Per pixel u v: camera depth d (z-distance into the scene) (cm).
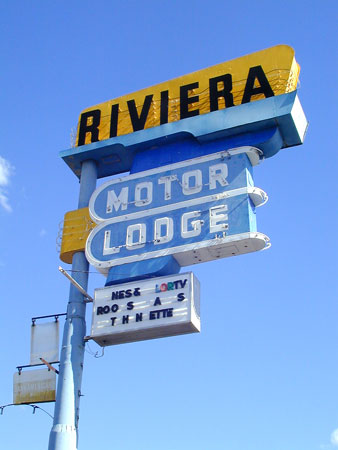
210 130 2597
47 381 2455
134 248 2533
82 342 2483
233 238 2364
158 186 2625
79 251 2664
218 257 2450
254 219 2441
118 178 2727
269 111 2511
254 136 2552
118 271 2502
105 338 2408
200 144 2653
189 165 2608
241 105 2581
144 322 2341
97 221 2661
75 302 2541
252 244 2367
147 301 2381
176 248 2450
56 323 2553
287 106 2489
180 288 2356
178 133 2666
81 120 2967
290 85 2623
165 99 2825
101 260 2566
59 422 2309
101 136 2891
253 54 2720
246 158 2516
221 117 2597
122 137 2781
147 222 2569
